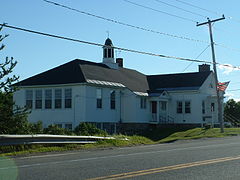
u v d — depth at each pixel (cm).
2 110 1819
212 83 4653
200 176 942
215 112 4631
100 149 1820
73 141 1866
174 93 4494
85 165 1159
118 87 3884
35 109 3644
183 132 3775
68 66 3750
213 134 3312
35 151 1611
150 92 4362
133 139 2369
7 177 937
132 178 916
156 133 3959
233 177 927
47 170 1055
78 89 3456
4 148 1573
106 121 3719
